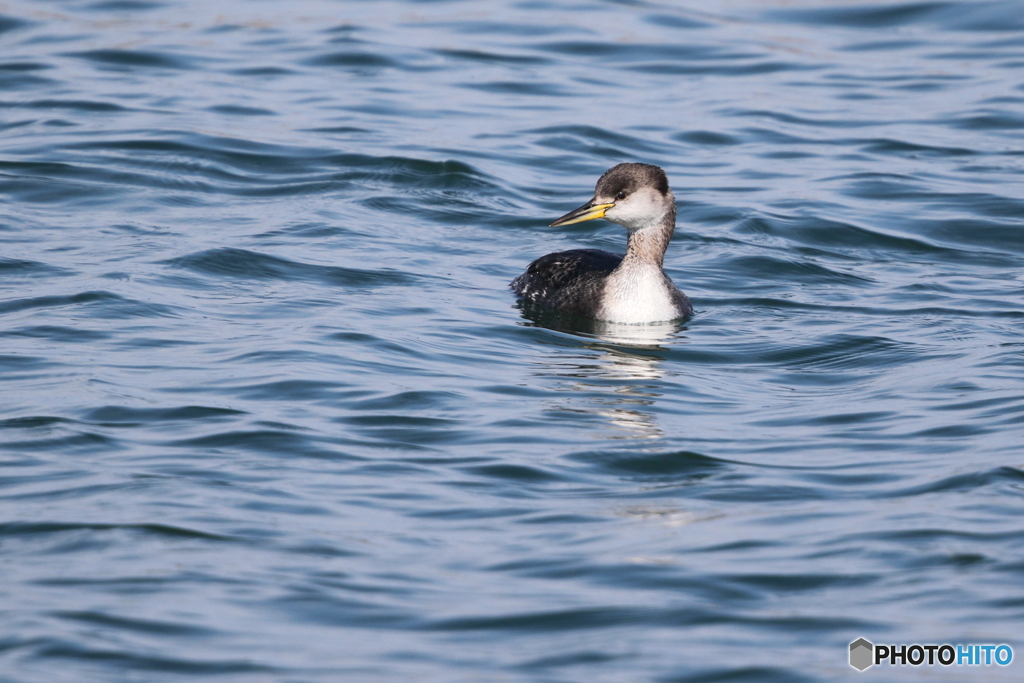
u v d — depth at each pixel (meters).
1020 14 30.84
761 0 32.03
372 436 11.64
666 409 12.74
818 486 10.66
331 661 7.83
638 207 15.91
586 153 22.77
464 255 18.23
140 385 12.63
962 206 20.36
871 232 19.28
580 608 8.48
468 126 23.84
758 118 24.73
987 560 9.13
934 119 24.72
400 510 10.08
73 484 10.31
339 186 20.66
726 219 19.78
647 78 27.19
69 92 24.72
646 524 9.88
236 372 13.09
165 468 10.68
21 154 21.28
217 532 9.52
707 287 17.28
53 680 7.54
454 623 8.30
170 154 21.62
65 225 18.20
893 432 11.94
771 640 8.12
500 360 14.21
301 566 9.03
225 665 7.76
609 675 7.70
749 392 13.38
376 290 16.34
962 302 16.44
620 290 15.95
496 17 30.83
